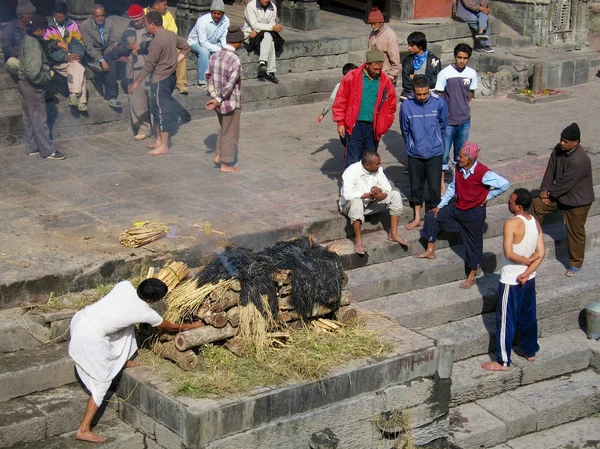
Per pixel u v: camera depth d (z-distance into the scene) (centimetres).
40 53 998
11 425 634
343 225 901
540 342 902
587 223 1058
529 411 815
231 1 1744
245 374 668
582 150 925
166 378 662
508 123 1305
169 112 1101
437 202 934
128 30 1143
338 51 1432
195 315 689
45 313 706
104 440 652
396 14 1605
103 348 645
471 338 848
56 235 817
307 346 705
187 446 625
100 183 968
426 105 909
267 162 1070
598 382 871
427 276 895
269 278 704
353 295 846
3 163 1022
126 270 772
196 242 813
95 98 1162
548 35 1700
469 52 1020
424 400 734
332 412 684
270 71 1322
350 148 949
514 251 804
